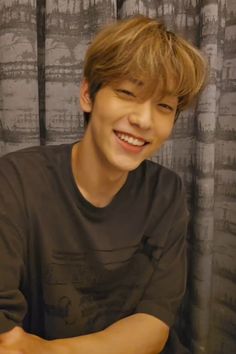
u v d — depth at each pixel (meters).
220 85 1.35
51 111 1.16
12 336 0.68
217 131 1.38
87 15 1.12
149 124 0.71
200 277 1.37
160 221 0.91
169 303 0.88
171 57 0.68
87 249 0.83
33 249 0.80
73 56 1.14
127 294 0.91
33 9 1.06
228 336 1.52
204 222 1.32
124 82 0.69
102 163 0.77
